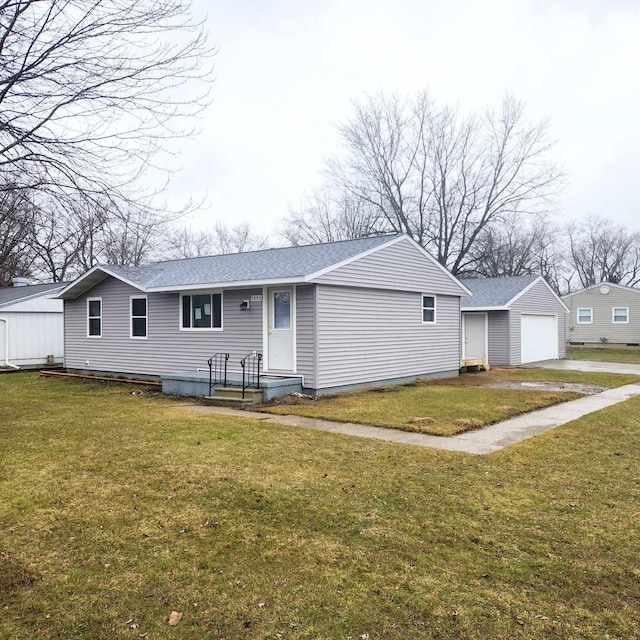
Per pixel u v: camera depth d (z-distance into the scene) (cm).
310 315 1198
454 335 1741
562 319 2553
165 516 465
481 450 694
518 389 1330
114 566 376
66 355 1831
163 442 736
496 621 307
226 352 1358
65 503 498
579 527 439
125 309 1625
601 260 4981
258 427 841
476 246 3747
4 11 520
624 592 340
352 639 291
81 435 787
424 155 3650
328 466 613
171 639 293
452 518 459
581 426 851
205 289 1377
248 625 306
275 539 418
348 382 1284
